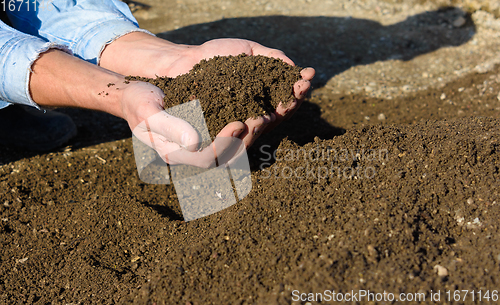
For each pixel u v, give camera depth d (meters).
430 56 3.32
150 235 1.64
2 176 2.13
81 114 2.79
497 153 1.51
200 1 4.45
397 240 1.22
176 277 1.27
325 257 1.19
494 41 3.45
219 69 1.63
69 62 1.62
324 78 3.05
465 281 1.13
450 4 3.88
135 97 1.42
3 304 1.36
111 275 1.43
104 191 1.99
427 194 1.40
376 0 4.25
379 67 3.19
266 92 1.61
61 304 1.35
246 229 1.36
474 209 1.35
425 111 2.58
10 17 2.14
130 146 2.39
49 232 1.72
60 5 2.12
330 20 3.97
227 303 1.18
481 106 2.56
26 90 1.63
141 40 2.06
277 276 1.21
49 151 2.36
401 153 1.58
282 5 4.34
